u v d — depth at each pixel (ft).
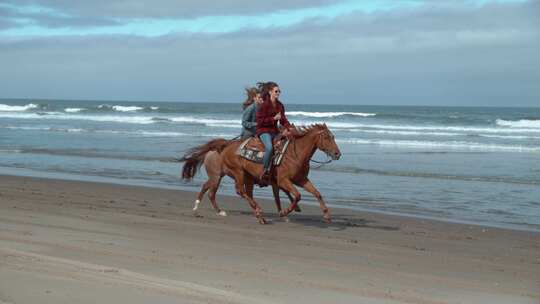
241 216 41.22
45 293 19.13
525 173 71.41
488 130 154.51
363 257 28.37
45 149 92.79
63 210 39.50
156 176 64.59
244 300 19.62
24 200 43.96
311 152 35.63
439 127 164.25
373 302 20.36
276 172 36.58
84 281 20.97
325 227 37.78
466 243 33.81
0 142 104.17
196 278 22.56
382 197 52.75
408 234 36.19
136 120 185.37
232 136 123.65
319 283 22.74
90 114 219.82
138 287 20.52
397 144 113.19
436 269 26.35
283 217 39.60
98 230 32.45
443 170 73.51
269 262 26.30
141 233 32.24
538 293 22.67
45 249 26.71
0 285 19.90
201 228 35.09
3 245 27.09
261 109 37.14
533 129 160.25
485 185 61.31
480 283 24.00
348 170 72.23
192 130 143.02
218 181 41.06
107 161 78.64
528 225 41.09
